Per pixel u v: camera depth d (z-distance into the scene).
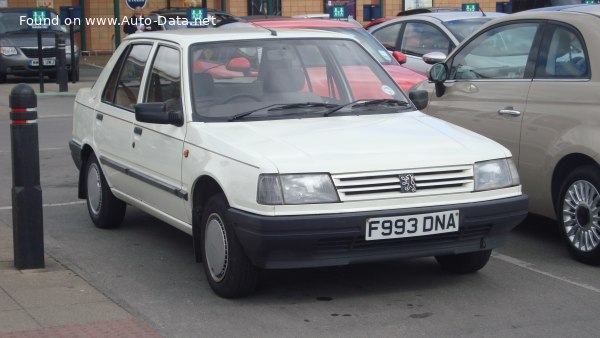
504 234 6.22
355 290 6.43
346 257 5.77
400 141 6.13
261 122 6.54
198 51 6.94
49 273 6.82
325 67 7.12
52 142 13.94
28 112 6.73
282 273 6.84
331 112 6.76
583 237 7.00
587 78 7.11
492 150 6.18
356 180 5.72
